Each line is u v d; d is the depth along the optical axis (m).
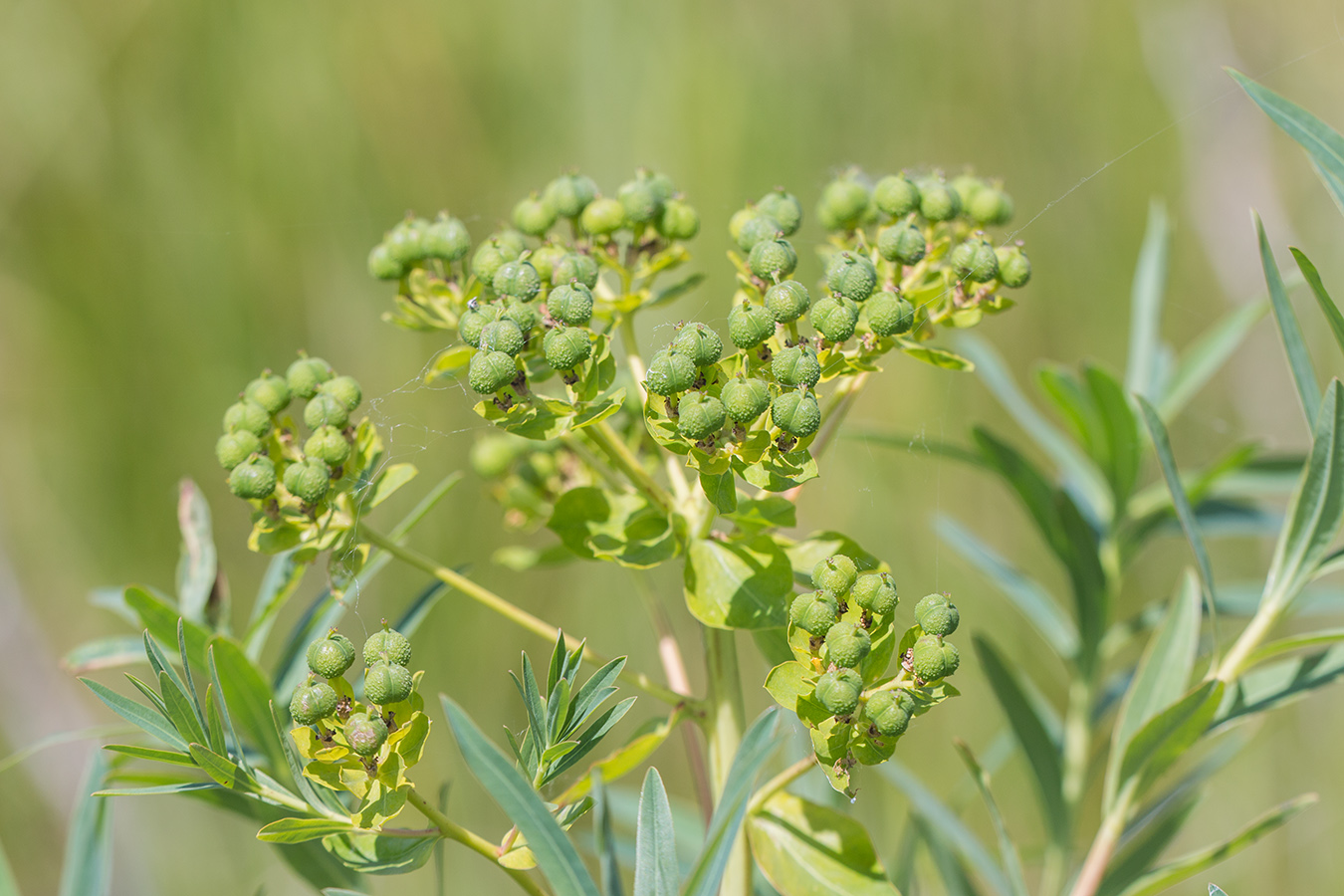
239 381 5.43
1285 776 4.85
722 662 2.18
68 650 5.34
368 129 5.46
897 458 5.14
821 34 5.52
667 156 5.38
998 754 3.75
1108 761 3.16
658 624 2.64
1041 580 5.14
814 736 1.70
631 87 5.42
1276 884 4.78
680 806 3.47
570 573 5.16
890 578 1.73
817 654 1.76
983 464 3.19
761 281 2.20
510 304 1.98
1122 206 5.52
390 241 2.50
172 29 5.40
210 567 2.64
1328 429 2.13
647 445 2.78
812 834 2.16
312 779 1.74
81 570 5.40
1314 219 5.30
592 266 2.12
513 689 5.11
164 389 5.46
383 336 5.38
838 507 5.13
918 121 5.59
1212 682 2.05
